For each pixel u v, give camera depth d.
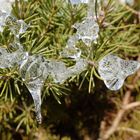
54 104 0.36
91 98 0.39
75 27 0.26
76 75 0.26
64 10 0.29
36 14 0.28
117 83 0.25
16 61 0.25
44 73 0.25
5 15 0.25
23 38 0.27
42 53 0.26
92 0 0.27
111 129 0.42
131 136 0.43
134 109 0.42
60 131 0.41
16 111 0.35
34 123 0.34
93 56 0.26
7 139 0.38
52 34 0.29
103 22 0.29
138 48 0.34
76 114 0.40
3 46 0.26
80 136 0.42
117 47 0.30
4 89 0.27
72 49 0.26
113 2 0.29
